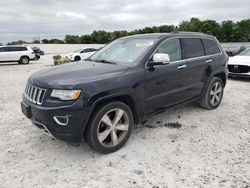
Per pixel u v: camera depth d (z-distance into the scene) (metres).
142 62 3.90
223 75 5.71
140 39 4.55
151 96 4.01
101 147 3.48
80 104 3.15
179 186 2.84
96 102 3.28
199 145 3.82
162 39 4.33
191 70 4.70
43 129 3.45
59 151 3.68
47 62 23.61
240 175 3.03
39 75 3.69
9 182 2.95
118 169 3.20
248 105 5.95
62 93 3.16
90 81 3.29
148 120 4.89
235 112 5.39
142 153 3.59
